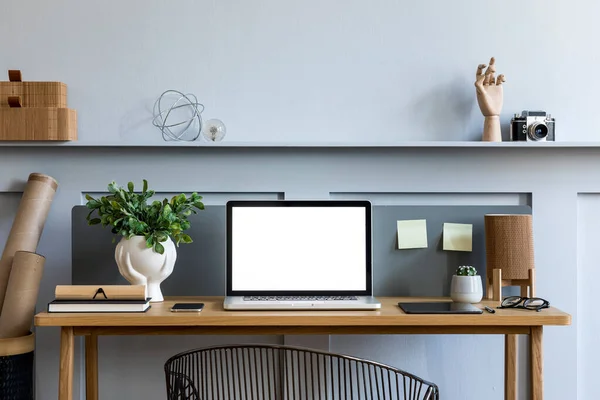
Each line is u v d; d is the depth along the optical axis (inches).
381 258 83.9
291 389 85.3
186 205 77.5
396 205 84.3
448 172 84.8
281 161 84.4
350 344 86.0
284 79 84.9
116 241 83.0
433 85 85.5
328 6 84.9
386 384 85.9
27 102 80.9
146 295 74.9
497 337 86.4
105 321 67.1
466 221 84.0
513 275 77.7
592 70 85.7
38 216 80.2
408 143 81.8
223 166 84.3
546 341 85.6
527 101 85.7
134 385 86.0
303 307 71.2
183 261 83.4
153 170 84.1
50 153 83.5
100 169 84.0
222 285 83.6
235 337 86.2
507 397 83.8
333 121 85.1
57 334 84.9
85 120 84.3
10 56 83.7
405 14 85.4
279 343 86.0
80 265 82.8
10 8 83.7
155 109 84.5
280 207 76.4
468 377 86.4
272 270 75.9
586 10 85.6
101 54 84.3
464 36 85.5
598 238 85.8
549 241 85.3
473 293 75.7
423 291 83.7
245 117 84.7
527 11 85.6
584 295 86.0
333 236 76.2
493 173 85.0
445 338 86.4
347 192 84.7
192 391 66.5
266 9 84.8
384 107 85.4
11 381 75.2
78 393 84.3
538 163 85.0
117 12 84.4
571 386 85.4
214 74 84.6
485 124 83.0
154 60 84.4
